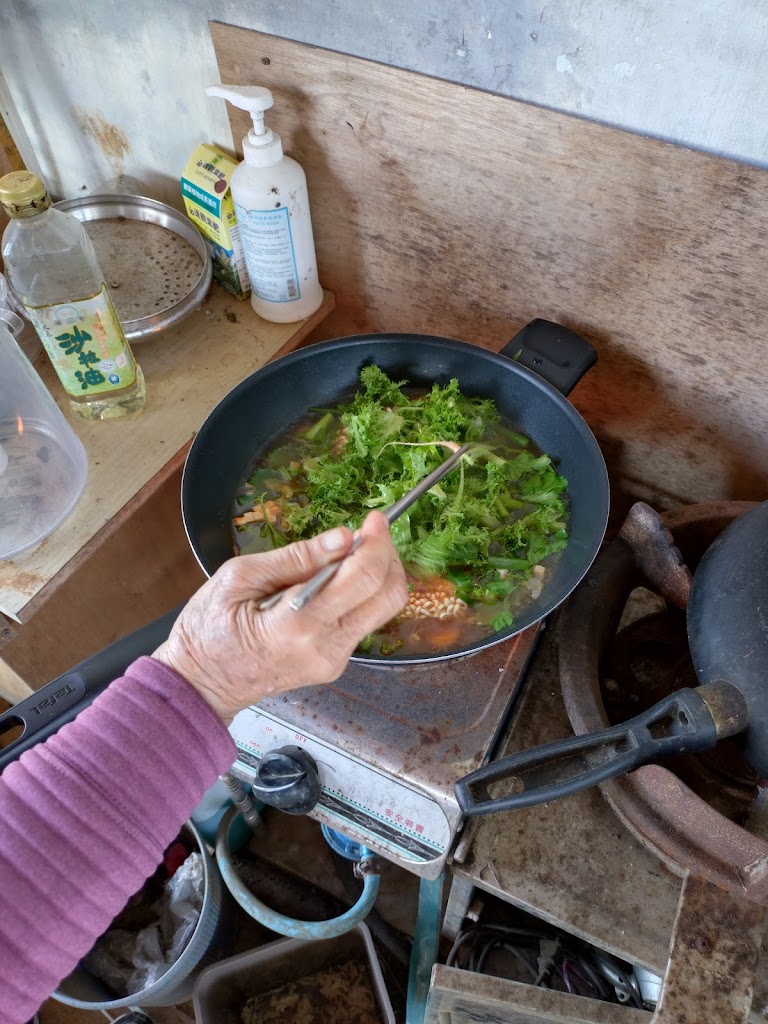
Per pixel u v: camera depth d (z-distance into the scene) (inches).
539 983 28.6
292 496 26.7
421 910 26.7
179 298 31.3
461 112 24.2
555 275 26.9
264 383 27.3
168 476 28.4
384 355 28.2
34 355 30.7
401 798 21.6
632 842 21.7
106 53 30.8
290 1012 35.5
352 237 30.8
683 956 18.3
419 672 23.2
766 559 18.5
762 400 25.9
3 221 29.9
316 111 27.1
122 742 15.5
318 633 15.5
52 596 27.3
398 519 24.2
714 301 24.3
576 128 22.6
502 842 21.7
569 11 20.7
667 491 31.6
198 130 31.7
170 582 34.9
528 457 26.3
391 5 23.2
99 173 37.2
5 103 35.5
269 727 23.0
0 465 25.8
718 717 17.4
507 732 23.5
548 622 25.7
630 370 28.1
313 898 37.4
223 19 26.9
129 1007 36.0
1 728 20.1
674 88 20.9
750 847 18.2
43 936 14.0
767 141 20.7
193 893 34.7
